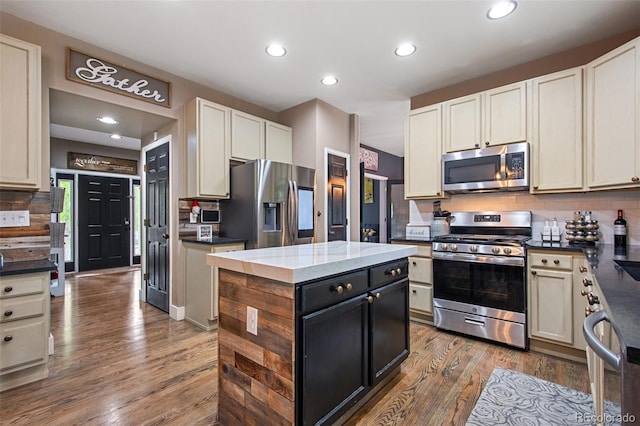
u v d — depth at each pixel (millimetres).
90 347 2637
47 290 2129
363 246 2270
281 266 1376
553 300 2434
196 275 3174
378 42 2678
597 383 1317
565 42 2676
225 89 3633
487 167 2943
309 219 3773
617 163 2248
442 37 2605
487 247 2717
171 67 3125
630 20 2371
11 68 2104
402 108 4281
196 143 3180
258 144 3730
